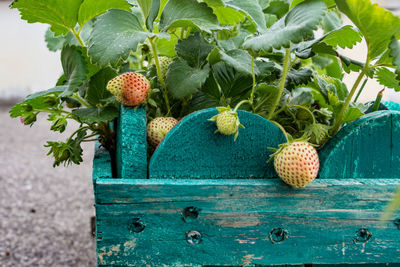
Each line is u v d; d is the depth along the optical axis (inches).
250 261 33.1
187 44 38.2
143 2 36.2
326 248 33.5
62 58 39.5
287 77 41.1
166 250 32.1
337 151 34.2
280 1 51.2
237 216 32.2
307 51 37.2
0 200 143.6
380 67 37.6
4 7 411.5
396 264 36.1
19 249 115.7
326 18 54.3
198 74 37.5
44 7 37.6
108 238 31.4
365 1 29.6
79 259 111.7
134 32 32.8
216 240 32.5
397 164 34.9
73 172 171.5
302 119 39.8
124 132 32.4
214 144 32.9
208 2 37.5
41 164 178.4
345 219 33.1
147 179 32.0
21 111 40.3
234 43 46.8
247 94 41.1
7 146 200.4
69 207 141.5
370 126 34.1
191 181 31.9
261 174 33.9
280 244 33.0
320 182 32.9
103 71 38.7
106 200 30.8
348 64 38.3
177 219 31.7
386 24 30.9
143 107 33.4
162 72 42.1
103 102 39.0
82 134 40.3
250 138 33.2
